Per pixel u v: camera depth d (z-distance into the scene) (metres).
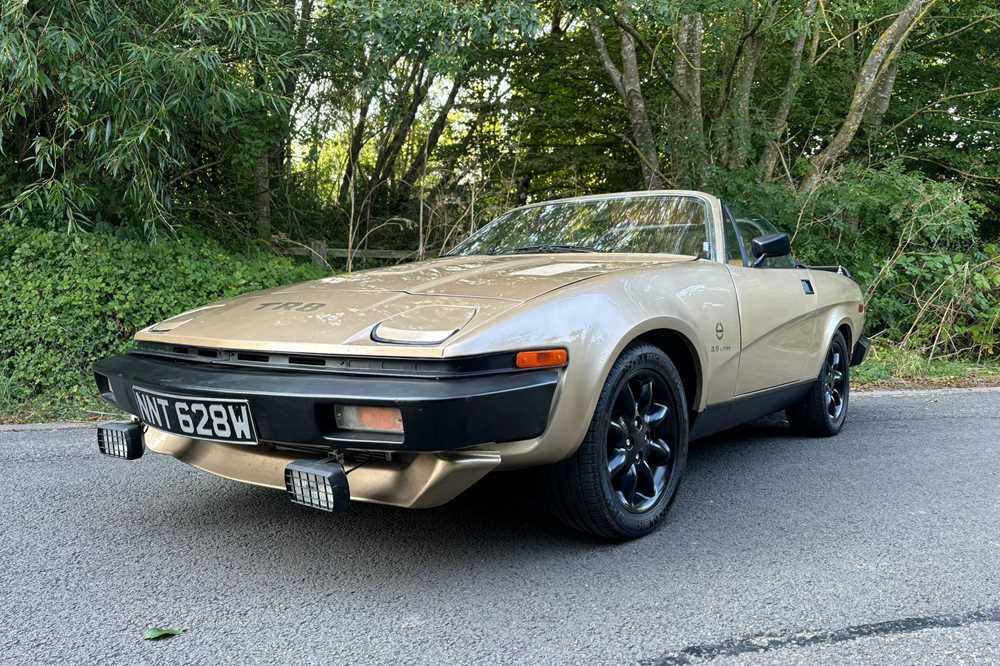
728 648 1.98
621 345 2.56
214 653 1.96
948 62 12.04
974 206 8.98
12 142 6.47
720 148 9.34
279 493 3.31
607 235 3.73
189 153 7.57
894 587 2.35
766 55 10.95
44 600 2.27
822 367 4.29
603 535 2.69
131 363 2.70
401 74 9.09
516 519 2.99
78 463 3.79
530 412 2.29
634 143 11.08
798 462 3.93
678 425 2.91
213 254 6.62
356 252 8.54
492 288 2.66
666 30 10.20
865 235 9.12
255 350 2.37
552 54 10.79
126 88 5.63
